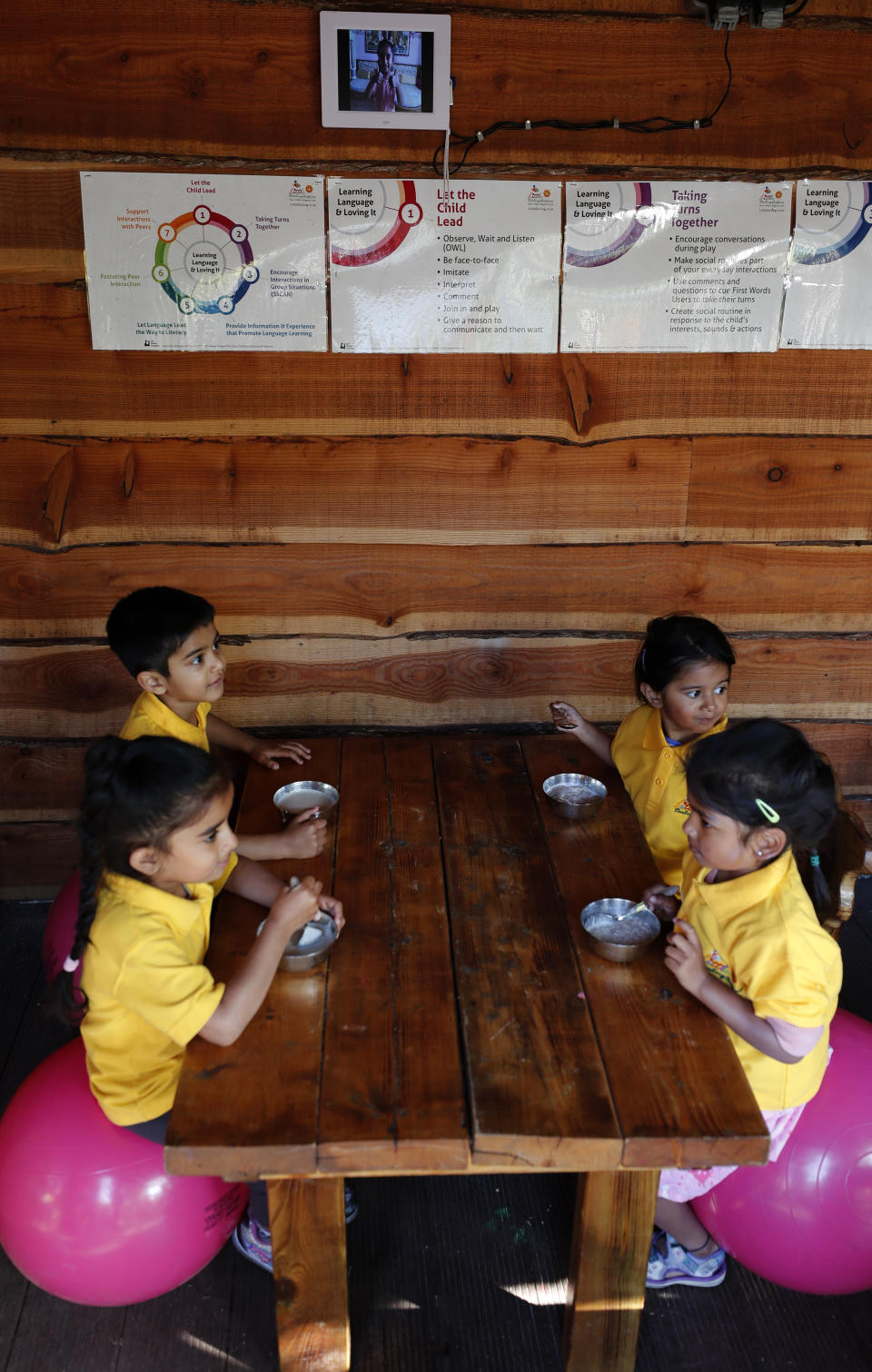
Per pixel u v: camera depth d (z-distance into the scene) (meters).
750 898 1.67
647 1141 1.39
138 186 2.51
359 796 2.29
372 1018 1.61
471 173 2.56
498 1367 1.89
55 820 3.09
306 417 2.73
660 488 2.87
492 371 2.73
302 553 2.87
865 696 3.12
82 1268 1.79
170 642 2.16
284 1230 1.65
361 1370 1.87
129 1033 1.74
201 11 2.40
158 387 2.68
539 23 2.46
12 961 2.90
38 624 2.88
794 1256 1.85
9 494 2.75
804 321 2.74
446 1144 1.40
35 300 2.59
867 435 2.86
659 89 2.54
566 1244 2.14
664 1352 1.94
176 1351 1.92
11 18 2.38
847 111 2.58
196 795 1.61
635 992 1.67
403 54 2.45
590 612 2.99
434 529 2.87
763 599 3.01
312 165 2.54
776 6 2.40
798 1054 1.60
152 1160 1.80
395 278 2.63
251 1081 1.48
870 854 1.83
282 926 1.62
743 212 2.64
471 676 3.03
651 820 2.34
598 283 2.67
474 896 1.91
